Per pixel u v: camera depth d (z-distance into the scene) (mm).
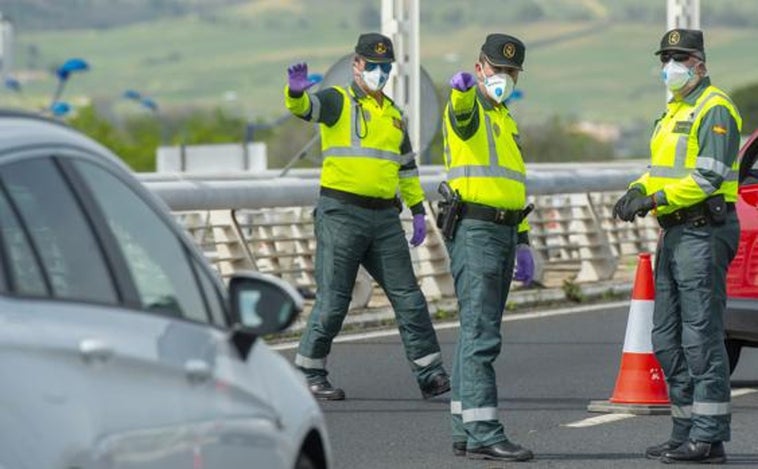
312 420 14219
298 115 26141
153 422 11680
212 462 12469
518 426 25172
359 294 37188
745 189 27359
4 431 10383
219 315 13422
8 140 11562
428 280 39531
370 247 26766
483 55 22219
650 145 22391
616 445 23797
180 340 12359
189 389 12258
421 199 27188
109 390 11266
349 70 34500
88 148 12406
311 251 37562
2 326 10609
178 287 12906
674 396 22734
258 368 13508
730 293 27078
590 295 42312
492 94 22219
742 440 24141
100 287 11859
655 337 22656
